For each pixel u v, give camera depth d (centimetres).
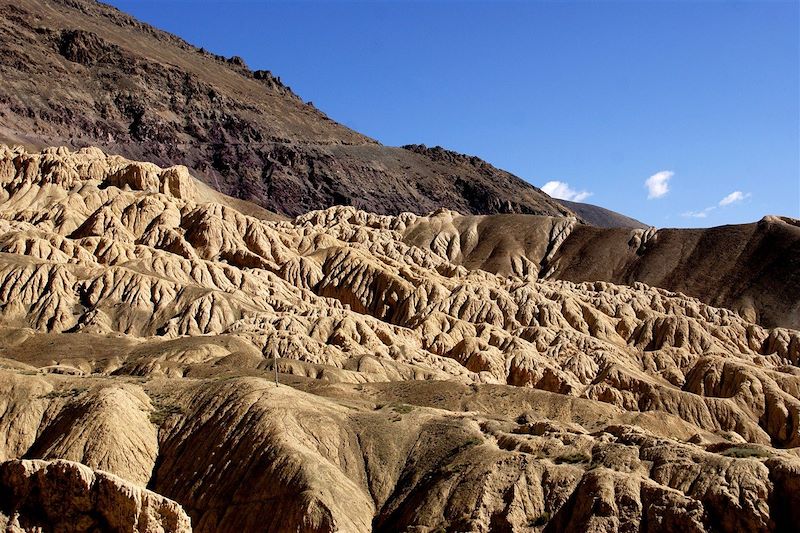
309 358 11869
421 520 6306
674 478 6000
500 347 14900
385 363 12294
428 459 7069
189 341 11756
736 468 5853
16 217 18638
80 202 19550
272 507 6469
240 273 16600
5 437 7488
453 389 9725
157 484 7194
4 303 13688
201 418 7612
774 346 17312
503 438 7031
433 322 15650
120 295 14412
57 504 4091
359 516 6512
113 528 4106
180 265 16150
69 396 7875
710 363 13650
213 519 6675
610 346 15375
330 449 7175
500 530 6028
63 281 14350
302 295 17200
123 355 11219
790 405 12131
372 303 17875
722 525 5612
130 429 7394
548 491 6184
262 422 7206
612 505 5781
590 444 6581
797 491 5634
